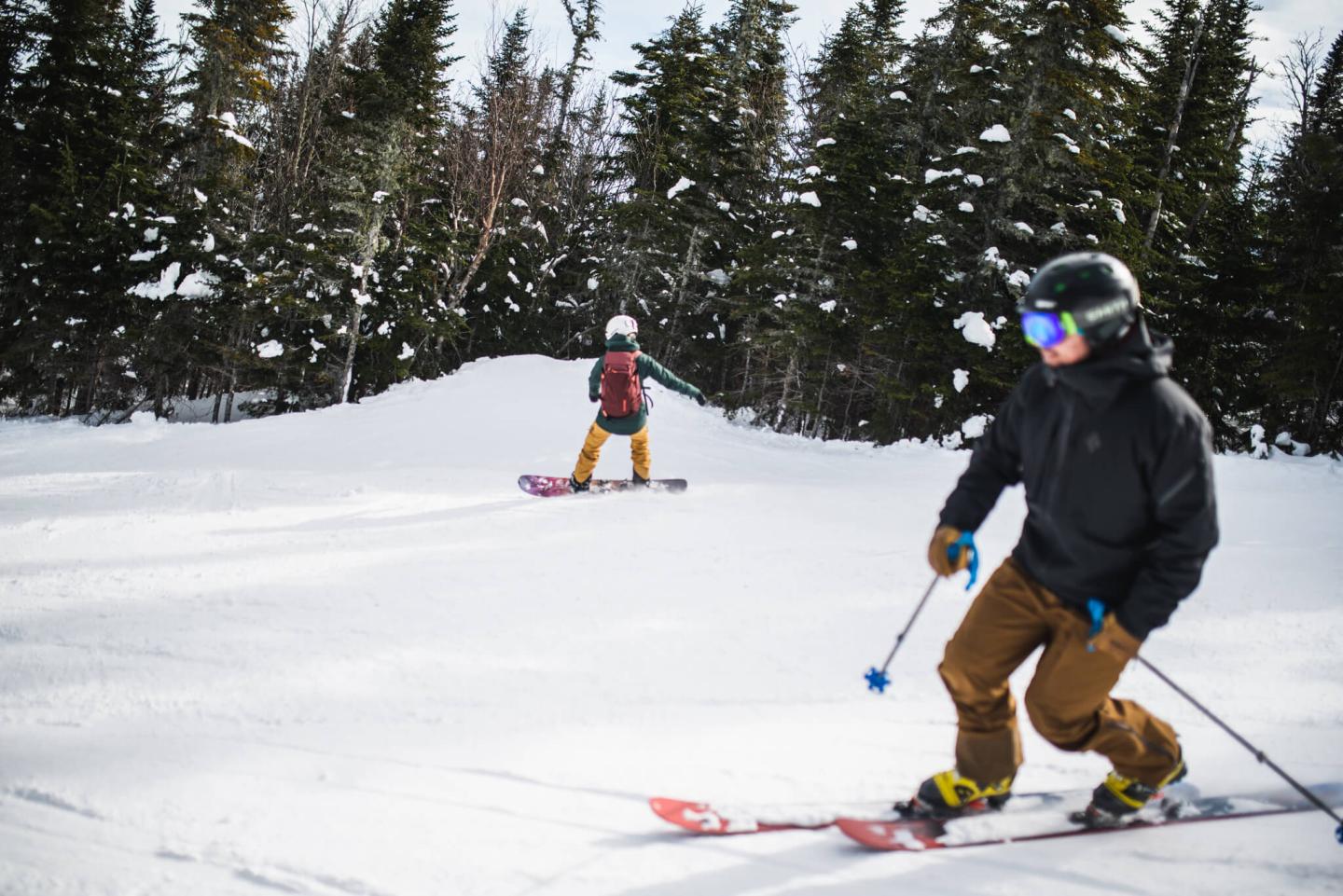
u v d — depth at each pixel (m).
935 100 20.45
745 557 5.81
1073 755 2.98
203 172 22.06
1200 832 2.44
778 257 19.52
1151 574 2.05
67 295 19.27
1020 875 2.21
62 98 20.98
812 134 28.14
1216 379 18.02
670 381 7.98
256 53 23.28
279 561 5.46
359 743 2.94
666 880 2.14
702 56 23.55
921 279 16.19
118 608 4.48
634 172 24.83
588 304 26.05
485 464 9.64
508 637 4.14
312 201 24.45
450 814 2.44
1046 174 15.39
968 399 16.22
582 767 2.79
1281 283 17.64
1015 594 2.37
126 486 8.03
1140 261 15.27
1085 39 14.90
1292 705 3.45
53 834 2.27
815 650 4.09
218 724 3.09
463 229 23.70
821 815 2.47
